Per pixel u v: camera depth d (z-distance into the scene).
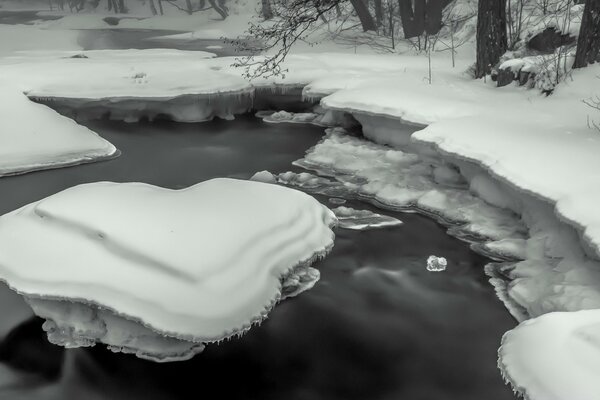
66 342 5.13
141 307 4.49
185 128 13.04
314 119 13.58
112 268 4.81
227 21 36.41
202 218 5.41
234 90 13.37
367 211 8.18
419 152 9.48
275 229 5.54
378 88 11.44
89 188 6.09
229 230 5.28
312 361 5.03
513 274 6.29
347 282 6.34
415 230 7.61
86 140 11.27
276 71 14.12
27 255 5.07
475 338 5.34
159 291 4.59
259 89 14.24
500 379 4.79
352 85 12.51
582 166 6.63
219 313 4.49
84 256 4.96
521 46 12.35
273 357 5.07
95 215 5.35
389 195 8.62
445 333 5.42
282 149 11.45
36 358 4.97
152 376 4.80
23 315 5.63
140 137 12.31
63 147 10.89
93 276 4.75
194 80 13.73
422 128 9.77
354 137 11.84
